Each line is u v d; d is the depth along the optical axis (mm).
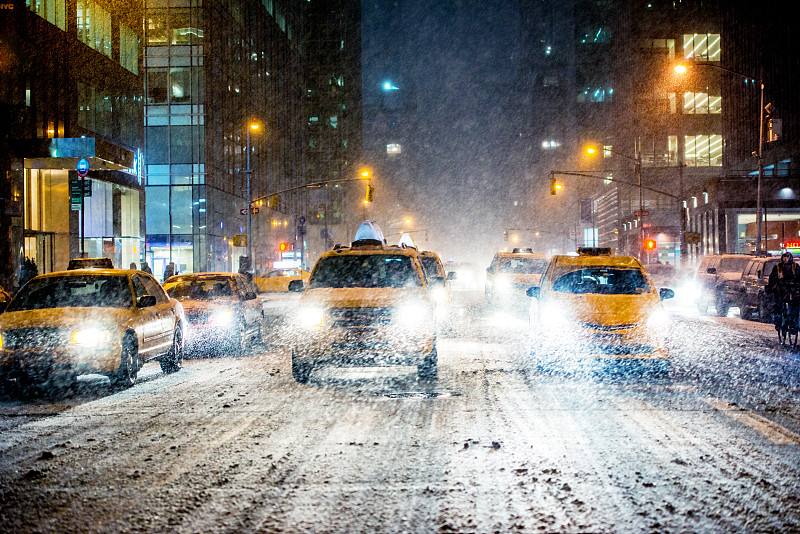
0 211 31406
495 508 5172
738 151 70250
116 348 10734
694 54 81250
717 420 8312
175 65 53531
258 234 66625
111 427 8211
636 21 81562
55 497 5559
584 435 7520
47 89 35031
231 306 15914
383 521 4918
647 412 8789
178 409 9281
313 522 4914
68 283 11977
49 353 10328
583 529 4734
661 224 78625
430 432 7680
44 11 35250
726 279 25609
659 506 5199
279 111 74688
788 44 59844
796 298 15219
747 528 4754
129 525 4898
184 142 53375
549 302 12102
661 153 80312
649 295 12367
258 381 11664
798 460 6508
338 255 12734
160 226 53219
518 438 7379
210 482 5914
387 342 10812
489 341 17109
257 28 67250
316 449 6988
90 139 33250
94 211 39188
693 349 15633
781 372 12289
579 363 12031
